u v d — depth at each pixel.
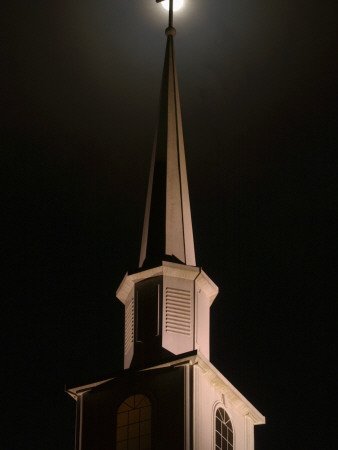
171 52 40.22
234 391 34.88
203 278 35.44
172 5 41.53
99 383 34.44
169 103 39.09
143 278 35.41
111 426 33.81
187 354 33.69
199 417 33.34
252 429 35.59
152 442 33.19
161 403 33.56
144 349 34.53
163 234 36.53
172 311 34.84
